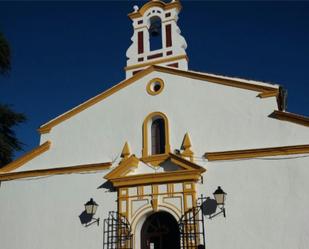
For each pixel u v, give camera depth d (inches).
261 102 511.2
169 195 510.3
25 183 599.8
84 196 557.6
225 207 480.1
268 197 466.3
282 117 492.4
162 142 559.5
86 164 573.0
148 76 595.2
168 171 523.5
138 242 513.3
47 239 554.3
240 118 515.5
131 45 653.3
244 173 486.3
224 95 535.8
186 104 553.6
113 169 547.5
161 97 572.4
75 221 549.3
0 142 808.3
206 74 555.5
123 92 600.1
